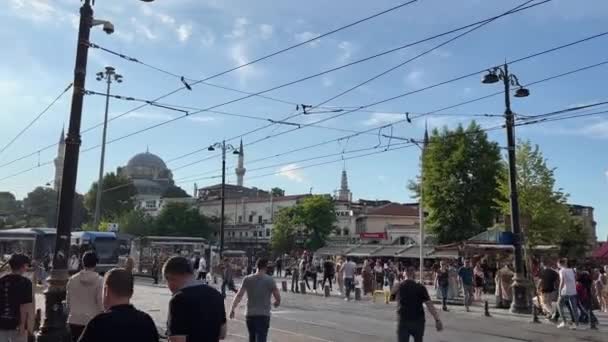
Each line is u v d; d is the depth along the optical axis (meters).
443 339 14.35
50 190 107.50
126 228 97.88
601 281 22.98
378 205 118.31
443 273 23.03
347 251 69.00
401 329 8.42
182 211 100.88
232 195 134.50
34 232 43.53
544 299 18.69
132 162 152.38
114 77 45.19
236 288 33.00
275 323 17.11
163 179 150.12
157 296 26.84
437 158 53.03
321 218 87.44
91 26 12.17
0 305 6.73
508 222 32.75
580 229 60.75
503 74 21.61
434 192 52.28
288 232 88.00
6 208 109.62
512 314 20.61
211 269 40.78
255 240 105.19
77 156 11.70
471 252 34.72
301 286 31.72
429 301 8.45
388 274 33.28
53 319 11.03
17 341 6.76
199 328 4.77
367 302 25.80
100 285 7.87
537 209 38.06
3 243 44.72
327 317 18.89
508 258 32.56
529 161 38.94
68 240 11.38
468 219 51.28
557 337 15.00
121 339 3.91
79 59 11.95
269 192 143.38
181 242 50.16
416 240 80.19
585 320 17.94
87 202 112.12
